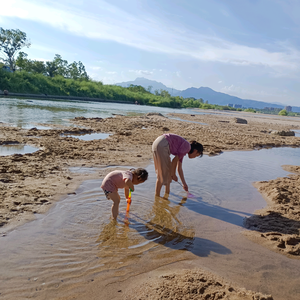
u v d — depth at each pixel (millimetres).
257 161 10156
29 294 2676
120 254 3520
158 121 21469
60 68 82750
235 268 3445
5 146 8680
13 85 49969
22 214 4270
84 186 5750
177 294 2818
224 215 5125
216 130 18891
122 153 9188
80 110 27203
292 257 3826
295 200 6016
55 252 3416
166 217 4789
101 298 2705
